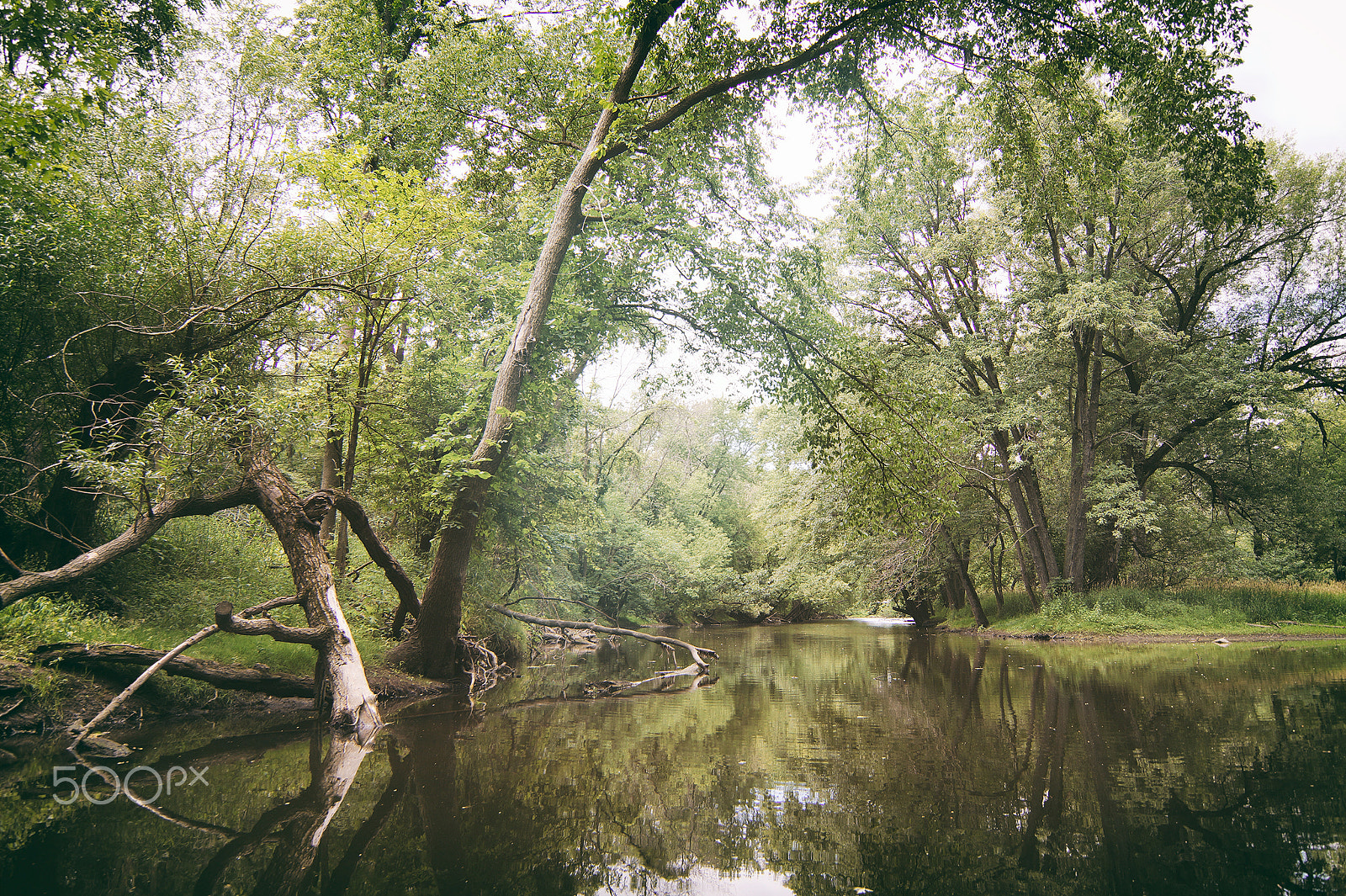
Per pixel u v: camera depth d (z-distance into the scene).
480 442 9.74
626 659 16.28
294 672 8.33
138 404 8.29
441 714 7.92
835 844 3.61
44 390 8.73
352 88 12.89
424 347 11.63
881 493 10.86
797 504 24.97
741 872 3.26
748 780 4.91
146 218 8.65
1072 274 19.30
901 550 23.64
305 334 9.34
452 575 9.84
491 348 11.17
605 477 26.41
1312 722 6.63
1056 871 3.15
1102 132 10.34
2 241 7.26
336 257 8.80
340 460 10.80
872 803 4.33
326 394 9.05
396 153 12.14
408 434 10.94
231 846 3.55
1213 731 6.27
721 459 43.88
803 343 12.27
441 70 11.70
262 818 4.05
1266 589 21.02
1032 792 4.47
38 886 2.99
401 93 12.12
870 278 21.55
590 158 9.79
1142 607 20.28
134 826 3.85
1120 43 8.98
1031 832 3.70
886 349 21.59
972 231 20.27
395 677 9.16
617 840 3.73
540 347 12.16
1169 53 8.90
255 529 11.53
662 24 9.30
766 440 27.08
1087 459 20.98
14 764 5.28
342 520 10.23
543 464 14.59
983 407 20.61
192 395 7.01
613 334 15.50
